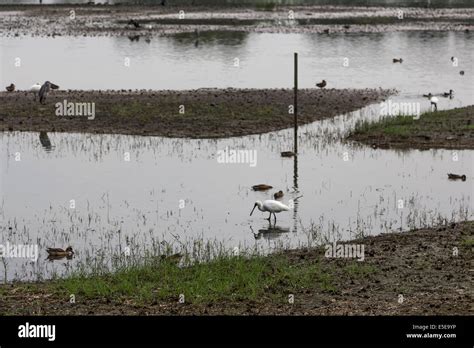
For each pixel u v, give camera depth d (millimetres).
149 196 30703
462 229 25312
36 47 75688
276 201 27344
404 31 88062
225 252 23312
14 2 120938
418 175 33625
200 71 62875
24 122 43500
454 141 39219
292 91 52844
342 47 76750
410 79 60156
